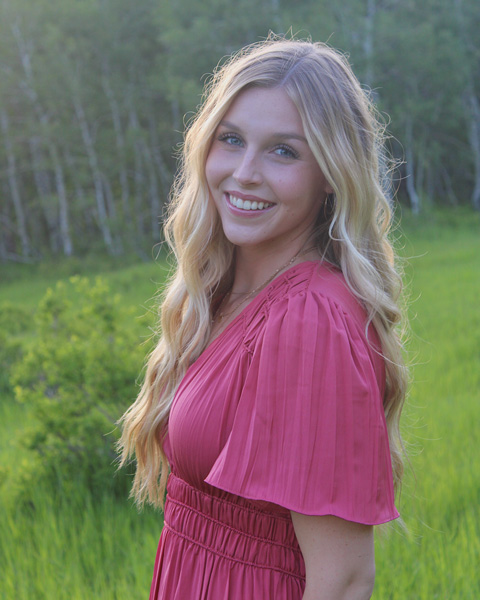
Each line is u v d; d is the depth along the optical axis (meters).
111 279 20.69
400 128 32.06
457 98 31.84
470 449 4.58
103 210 29.67
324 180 1.43
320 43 1.44
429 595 2.85
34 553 3.47
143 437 1.81
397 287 1.46
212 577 1.39
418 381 6.18
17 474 4.52
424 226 27.08
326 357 1.20
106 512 3.87
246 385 1.26
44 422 4.38
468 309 9.93
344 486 1.16
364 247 1.42
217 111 1.41
